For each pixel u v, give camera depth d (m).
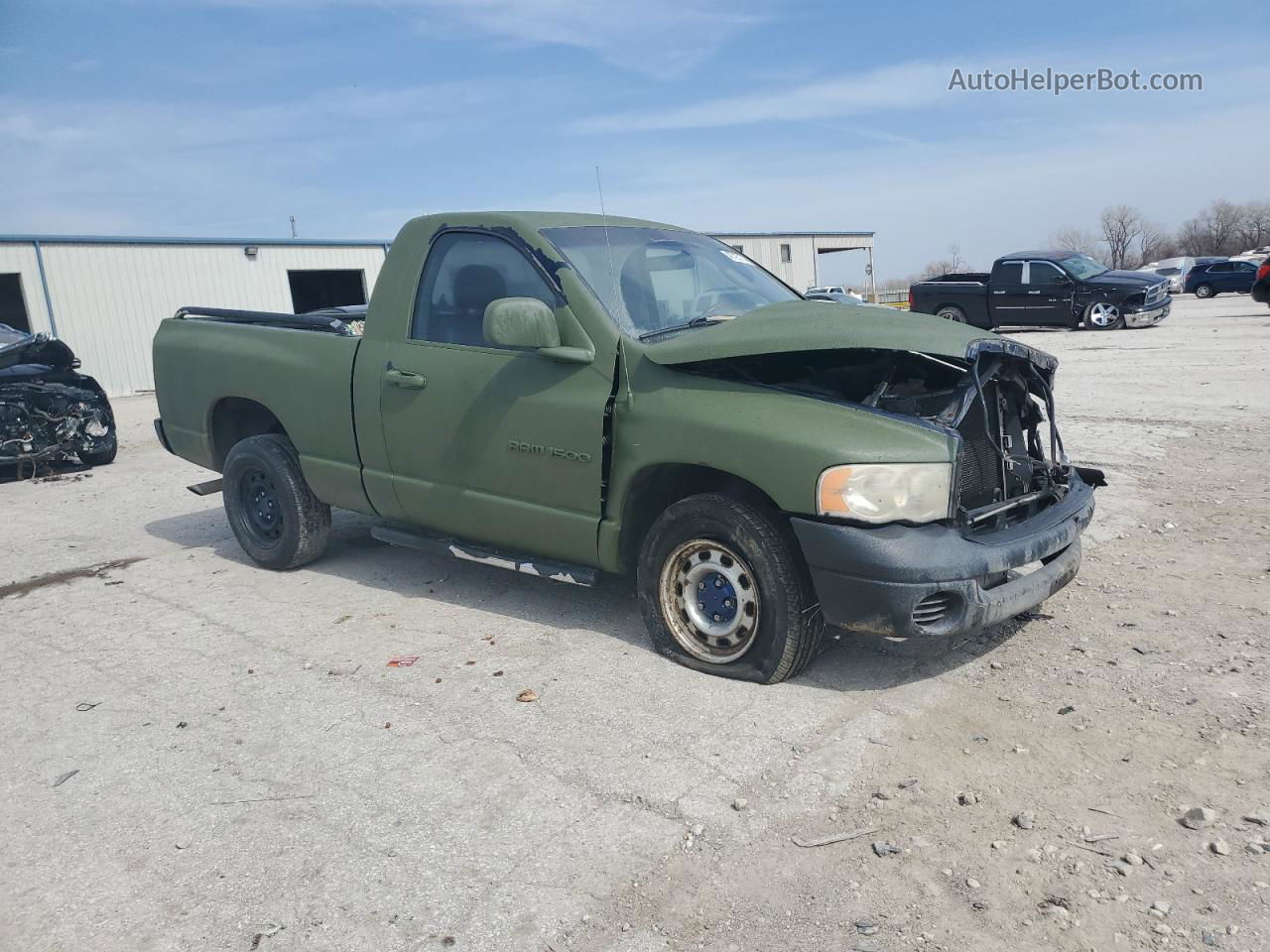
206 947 2.60
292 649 4.71
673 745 3.54
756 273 5.41
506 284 4.58
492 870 2.87
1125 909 2.54
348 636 4.85
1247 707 3.54
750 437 3.75
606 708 3.86
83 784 3.50
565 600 5.20
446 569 5.90
